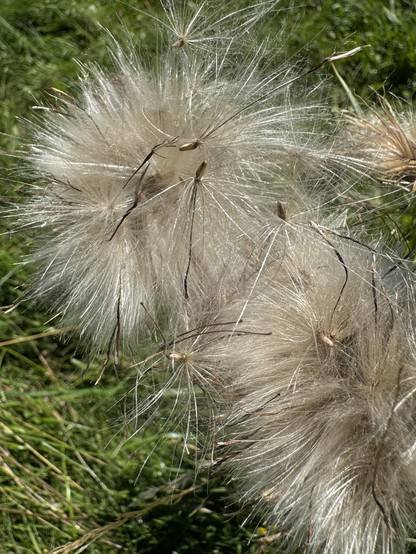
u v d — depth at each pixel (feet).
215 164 1.21
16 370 1.66
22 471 1.60
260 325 1.20
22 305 1.67
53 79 1.79
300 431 1.17
